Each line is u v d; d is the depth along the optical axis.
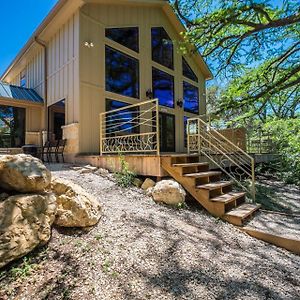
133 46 9.27
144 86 9.55
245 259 2.71
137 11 9.47
